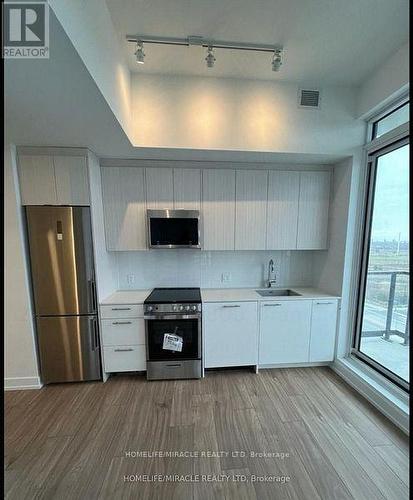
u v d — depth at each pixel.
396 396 2.10
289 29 1.79
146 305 2.52
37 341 2.48
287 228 2.89
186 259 3.15
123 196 2.69
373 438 1.86
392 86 2.07
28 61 1.11
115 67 1.74
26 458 1.71
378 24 1.75
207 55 2.03
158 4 1.58
